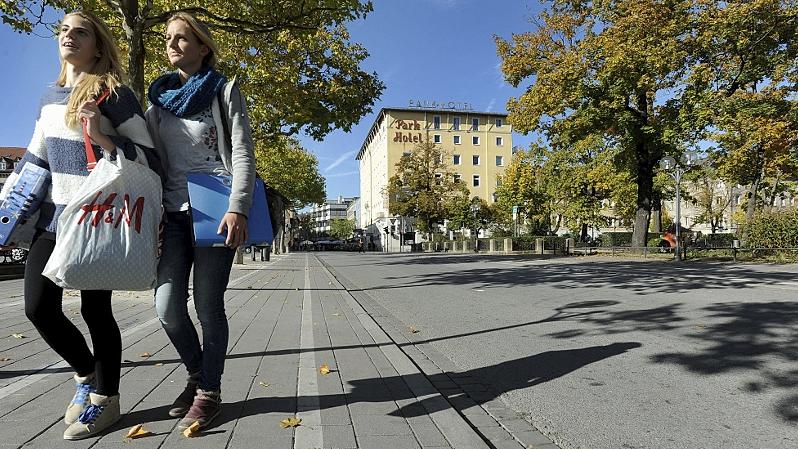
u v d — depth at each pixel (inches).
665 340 234.1
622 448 119.0
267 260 1166.3
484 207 2271.2
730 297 371.9
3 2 360.2
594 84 969.5
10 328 231.0
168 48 118.0
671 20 860.6
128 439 108.5
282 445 108.6
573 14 1003.9
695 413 142.3
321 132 627.5
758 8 797.9
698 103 867.4
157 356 183.6
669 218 2787.9
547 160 1672.0
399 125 3056.1
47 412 123.3
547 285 491.5
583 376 179.3
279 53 548.7
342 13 418.3
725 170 904.9
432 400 144.1
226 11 409.7
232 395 143.2
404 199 2245.3
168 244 115.1
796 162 862.5
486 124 3149.6
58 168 102.9
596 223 1743.4
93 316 109.4
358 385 158.2
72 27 106.2
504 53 1051.3
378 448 109.1
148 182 107.0
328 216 6742.1
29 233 105.2
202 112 115.2
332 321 288.2
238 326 267.7
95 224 99.7
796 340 226.7
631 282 501.0
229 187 114.0
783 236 808.9
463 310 342.0
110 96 104.7
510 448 116.7
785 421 135.8
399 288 499.2
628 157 1064.8
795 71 838.5
